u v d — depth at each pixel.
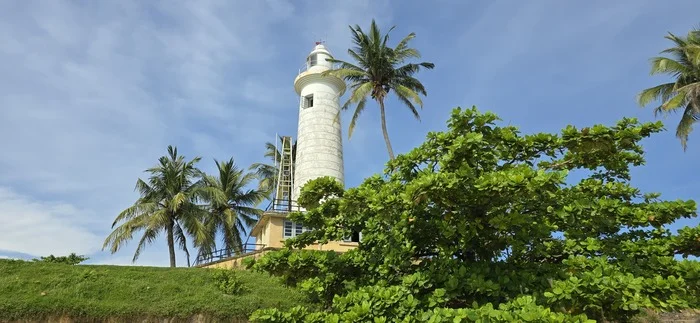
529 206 5.80
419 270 6.05
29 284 16.81
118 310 15.48
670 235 6.74
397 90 27.05
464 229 5.36
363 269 6.63
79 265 20.33
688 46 21.50
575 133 5.84
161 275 19.72
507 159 6.12
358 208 6.40
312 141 31.28
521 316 4.27
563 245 6.25
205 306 16.28
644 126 5.94
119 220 28.86
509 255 5.95
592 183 7.40
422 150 6.46
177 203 28.89
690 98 21.22
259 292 18.53
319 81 33.16
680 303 4.76
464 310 4.64
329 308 6.87
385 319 4.96
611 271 5.00
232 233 34.06
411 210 5.60
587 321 4.14
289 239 7.42
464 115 5.89
